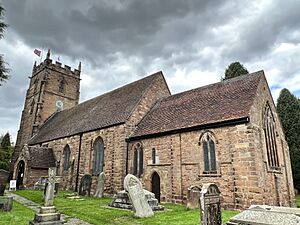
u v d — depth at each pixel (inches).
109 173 868.6
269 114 729.6
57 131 1330.0
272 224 294.7
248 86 722.2
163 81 1106.7
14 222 408.5
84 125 1117.7
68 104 1811.0
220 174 599.8
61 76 1815.9
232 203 562.9
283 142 780.6
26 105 1860.2
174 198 683.4
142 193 503.2
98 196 813.2
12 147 2080.5
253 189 537.0
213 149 637.3
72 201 694.5
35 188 1030.4
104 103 1236.5
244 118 583.5
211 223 352.5
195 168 657.0
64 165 1133.7
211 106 746.2
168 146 743.1
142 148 821.9
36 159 1139.3
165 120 835.4
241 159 571.5
